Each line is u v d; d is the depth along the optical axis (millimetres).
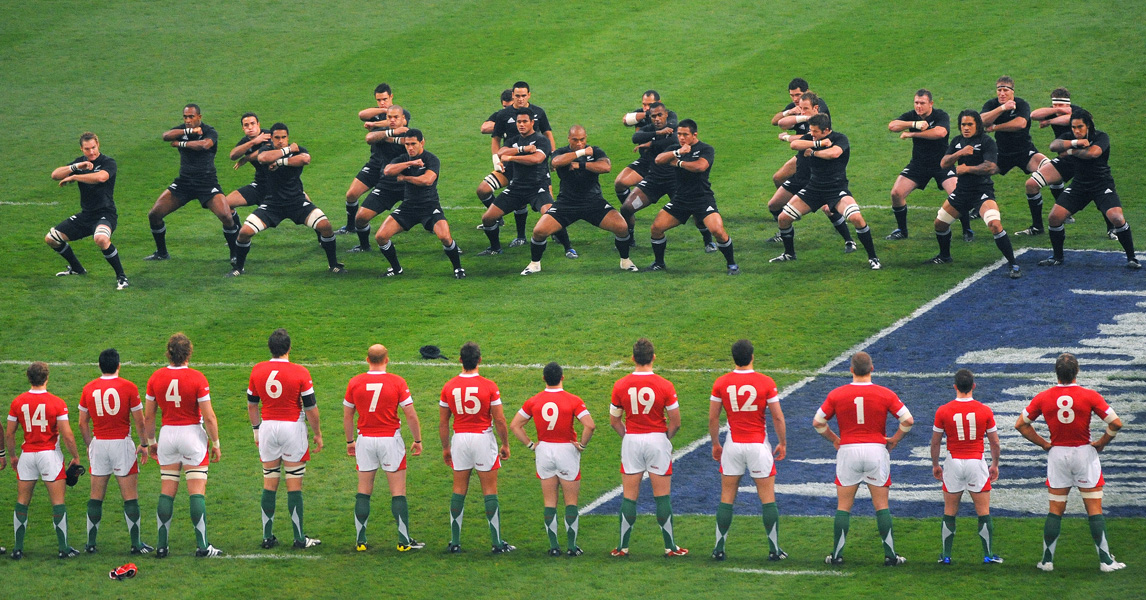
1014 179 83875
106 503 50031
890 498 48906
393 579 43000
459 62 108375
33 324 66250
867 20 110375
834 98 96438
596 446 53250
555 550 44812
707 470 51469
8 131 98750
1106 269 68750
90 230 70938
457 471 44938
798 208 70250
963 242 74062
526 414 44469
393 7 121188
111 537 47188
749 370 43781
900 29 107875
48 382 59281
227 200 73062
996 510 47656
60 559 45156
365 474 45125
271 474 45531
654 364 59531
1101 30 102688
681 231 78750
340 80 106250
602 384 57594
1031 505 47812
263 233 80812
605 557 44656
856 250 73312
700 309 65812
